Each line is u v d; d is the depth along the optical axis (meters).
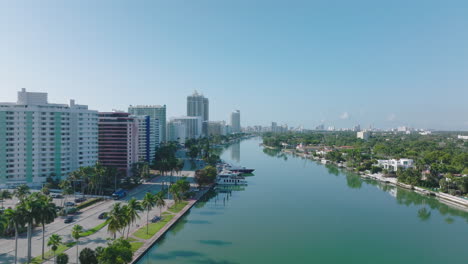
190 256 110.44
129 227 124.06
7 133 199.12
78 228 94.31
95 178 176.62
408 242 130.62
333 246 124.69
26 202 89.75
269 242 126.81
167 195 193.12
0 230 81.75
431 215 169.88
